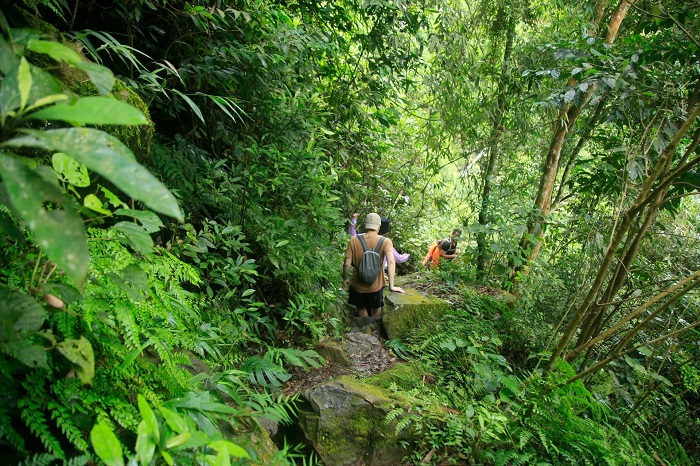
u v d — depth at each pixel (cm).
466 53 562
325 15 460
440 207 743
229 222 315
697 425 351
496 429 253
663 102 340
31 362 88
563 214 545
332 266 464
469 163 665
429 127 630
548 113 524
